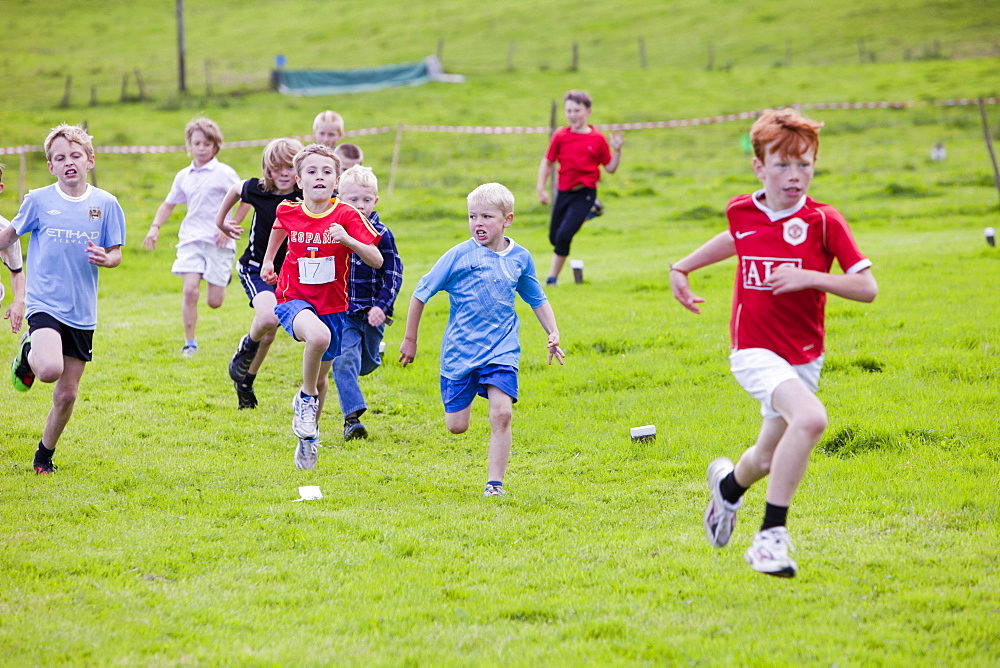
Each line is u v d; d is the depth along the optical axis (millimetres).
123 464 13070
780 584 8984
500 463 12055
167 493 11961
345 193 13766
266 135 73000
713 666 7383
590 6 147500
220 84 102312
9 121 75500
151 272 31078
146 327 21938
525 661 7527
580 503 11672
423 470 13289
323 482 12656
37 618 8289
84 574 9383
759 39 120938
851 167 58000
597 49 123125
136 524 10836
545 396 16406
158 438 14383
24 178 52906
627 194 49625
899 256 27422
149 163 62188
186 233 19297
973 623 7938
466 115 81312
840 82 90812
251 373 14781
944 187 48219
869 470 12234
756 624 8156
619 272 27094
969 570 9055
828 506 10992
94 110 84938
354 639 8062
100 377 17578
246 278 14398
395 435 14875
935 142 65812
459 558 9930
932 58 101625
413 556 10008
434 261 31328
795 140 7949
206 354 19516
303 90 99188
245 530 10703
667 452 13523
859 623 8094
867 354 17219
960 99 78875
